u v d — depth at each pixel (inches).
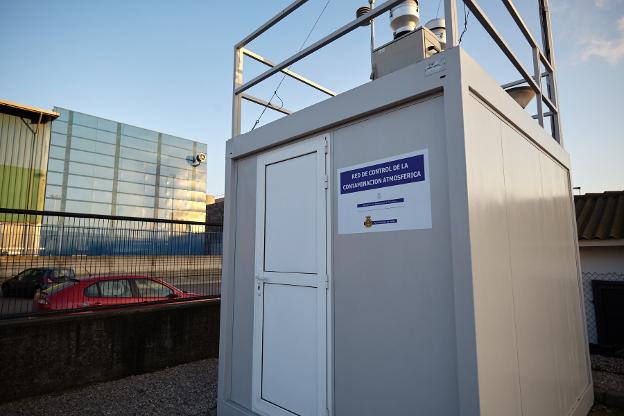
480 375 70.5
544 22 180.1
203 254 239.6
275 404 115.6
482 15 94.1
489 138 90.3
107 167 1109.7
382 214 92.5
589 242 247.3
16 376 153.2
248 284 132.0
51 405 149.2
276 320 118.8
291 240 116.9
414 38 113.1
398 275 87.7
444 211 81.3
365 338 92.7
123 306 195.3
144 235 219.1
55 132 1005.2
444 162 82.5
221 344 136.9
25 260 177.9
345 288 98.8
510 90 150.6
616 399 154.9
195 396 159.3
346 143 103.6
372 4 177.2
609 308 242.8
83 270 196.9
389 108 94.1
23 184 832.9
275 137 124.6
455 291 74.7
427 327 81.4
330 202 105.7
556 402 112.9
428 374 80.1
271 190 127.0
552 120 172.2
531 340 98.8
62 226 191.9
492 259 82.5
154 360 193.9
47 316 170.9
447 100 80.7
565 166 162.2
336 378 98.4
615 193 316.5
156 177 1226.6
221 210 1358.3
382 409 87.5
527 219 108.9
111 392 163.5
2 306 164.7
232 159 146.0
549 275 121.7
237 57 151.2
